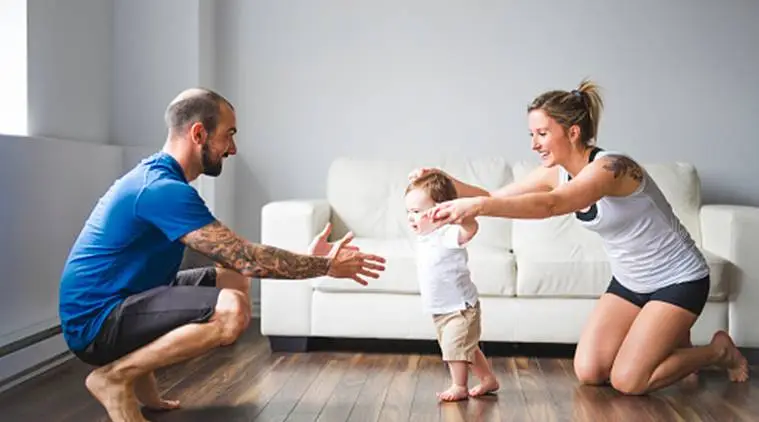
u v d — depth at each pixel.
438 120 4.25
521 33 4.20
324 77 4.30
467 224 2.54
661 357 2.66
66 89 3.49
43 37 3.25
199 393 2.66
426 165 3.94
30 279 2.96
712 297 3.14
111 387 2.17
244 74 4.33
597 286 3.16
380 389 2.73
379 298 3.27
